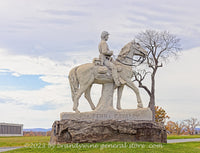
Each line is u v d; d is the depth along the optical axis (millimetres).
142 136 11984
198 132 48812
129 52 12977
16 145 15328
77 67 12586
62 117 11859
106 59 12711
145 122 12070
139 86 22281
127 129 11820
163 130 12547
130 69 12828
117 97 12977
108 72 12477
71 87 12438
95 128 11633
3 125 24312
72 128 11438
